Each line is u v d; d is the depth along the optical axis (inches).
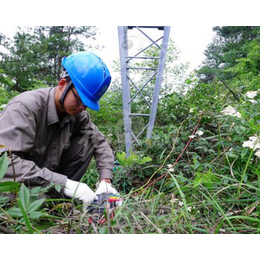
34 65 660.7
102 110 207.0
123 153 97.8
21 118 70.4
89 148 94.7
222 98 124.3
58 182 68.9
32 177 66.0
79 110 80.0
